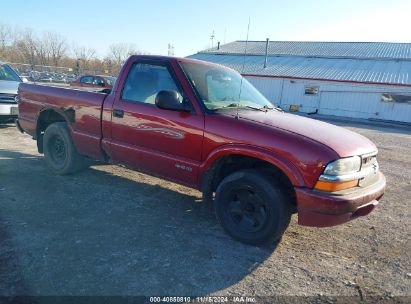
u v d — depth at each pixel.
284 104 28.70
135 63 4.45
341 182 3.18
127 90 4.46
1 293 2.62
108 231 3.73
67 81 29.69
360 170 3.46
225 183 3.72
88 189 4.96
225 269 3.19
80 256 3.19
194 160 3.86
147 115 4.16
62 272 2.93
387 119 24.92
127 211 4.30
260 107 4.40
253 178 3.51
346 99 26.12
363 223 4.55
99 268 3.03
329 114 26.89
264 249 3.62
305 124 3.80
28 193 4.62
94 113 4.73
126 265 3.11
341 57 32.09
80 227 3.77
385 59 30.38
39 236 3.50
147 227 3.90
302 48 36.91
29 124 5.81
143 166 4.36
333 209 3.14
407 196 5.93
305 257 3.54
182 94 3.95
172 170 4.07
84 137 4.91
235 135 3.54
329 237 4.05
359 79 25.88
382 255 3.71
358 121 23.52
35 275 2.86
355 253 3.71
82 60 55.88
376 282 3.18
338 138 3.50
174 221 4.12
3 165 5.81
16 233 3.52
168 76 4.11
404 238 4.18
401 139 14.52
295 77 27.81
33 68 31.34
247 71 30.27
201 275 3.06
